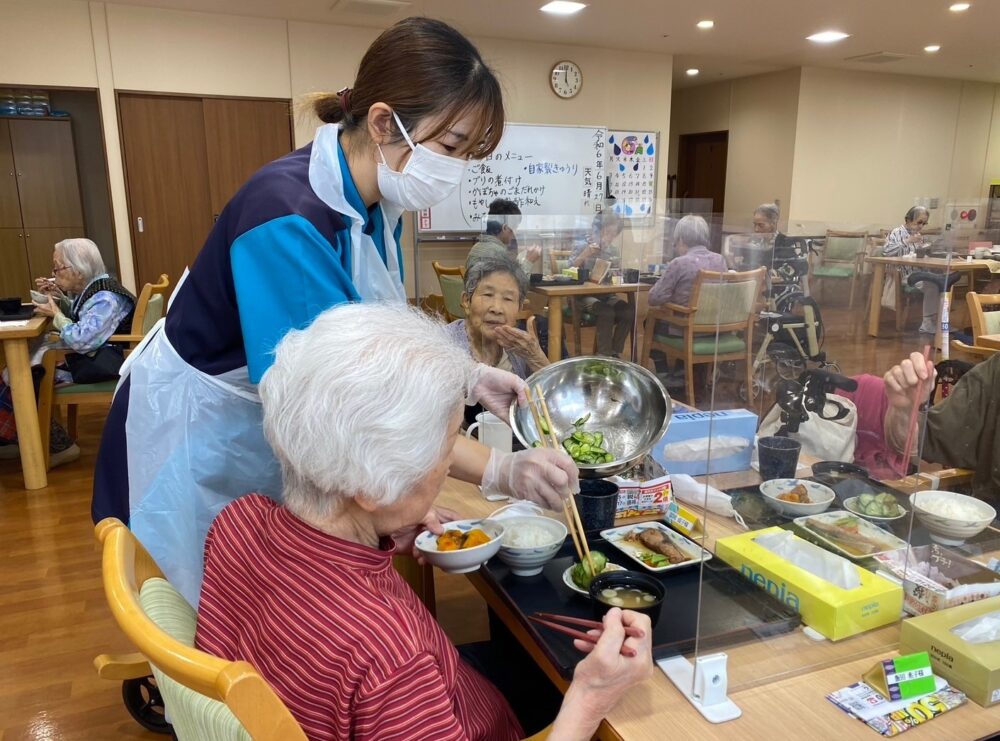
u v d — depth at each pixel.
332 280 1.03
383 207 1.27
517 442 1.62
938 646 0.87
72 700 1.93
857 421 1.05
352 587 0.70
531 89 6.82
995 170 9.77
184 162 5.77
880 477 1.03
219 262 1.10
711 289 1.48
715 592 0.90
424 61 1.03
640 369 1.33
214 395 1.17
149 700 1.80
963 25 6.10
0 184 6.30
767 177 8.78
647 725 0.80
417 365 0.69
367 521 0.75
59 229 6.55
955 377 1.70
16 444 3.72
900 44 6.87
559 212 6.79
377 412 0.67
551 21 5.91
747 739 0.78
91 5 5.30
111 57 5.41
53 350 3.43
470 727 0.88
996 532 1.18
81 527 2.95
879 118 8.74
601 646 0.75
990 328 3.08
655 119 7.43
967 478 1.61
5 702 1.92
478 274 1.84
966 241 3.49
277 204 1.02
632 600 1.00
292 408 0.69
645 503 1.37
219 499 1.24
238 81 5.79
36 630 2.25
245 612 0.75
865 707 0.82
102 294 3.47
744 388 1.05
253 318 1.01
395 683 0.65
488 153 1.17
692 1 5.32
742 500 1.03
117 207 5.64
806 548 0.97
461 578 2.51
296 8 5.47
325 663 0.67
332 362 0.68
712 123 9.63
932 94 8.98
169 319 1.19
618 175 7.38
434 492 0.76
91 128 6.61
